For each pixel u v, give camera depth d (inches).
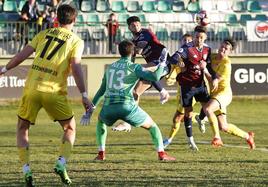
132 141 1119.0
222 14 2107.5
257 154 924.6
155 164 810.2
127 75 800.3
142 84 1075.9
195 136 1208.2
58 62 627.8
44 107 635.5
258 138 1176.8
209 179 687.1
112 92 807.7
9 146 1043.9
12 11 2037.4
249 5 2165.4
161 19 2085.4
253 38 1905.8
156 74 779.4
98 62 1838.1
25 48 644.1
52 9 1888.5
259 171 748.6
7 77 1761.8
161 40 1924.2
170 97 1841.8
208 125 1391.5
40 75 628.1
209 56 959.6
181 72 964.0
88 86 1831.9
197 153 936.3
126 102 807.1
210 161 839.7
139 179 687.1
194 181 672.4
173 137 1100.5
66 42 633.6
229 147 1024.2
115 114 812.0
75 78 630.5
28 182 625.6
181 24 1936.5
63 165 628.4
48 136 1208.2
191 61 954.7
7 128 1373.0
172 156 895.7
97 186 640.4
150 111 1694.1
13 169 764.6
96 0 2078.0
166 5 2117.4
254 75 1873.8
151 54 1082.1
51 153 937.5
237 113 1660.9
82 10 2060.8
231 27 1932.8
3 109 1724.9
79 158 874.8
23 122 639.1
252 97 1870.1
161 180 679.7
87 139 1154.7
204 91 973.2
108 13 2076.8
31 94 627.2
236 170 756.6
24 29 1854.1
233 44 971.9
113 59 1846.7
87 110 641.0
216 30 1929.1
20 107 637.9
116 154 923.4
